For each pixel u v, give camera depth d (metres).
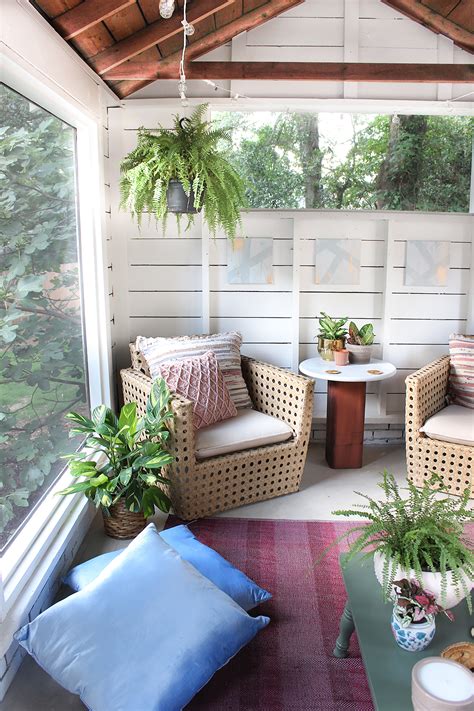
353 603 1.75
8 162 2.05
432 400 3.27
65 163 2.80
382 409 3.84
